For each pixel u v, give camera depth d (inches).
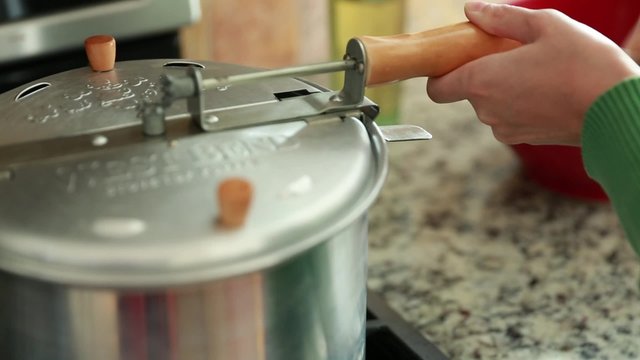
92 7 39.7
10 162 28.1
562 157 44.6
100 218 26.4
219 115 30.0
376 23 50.0
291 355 28.1
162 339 26.7
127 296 26.2
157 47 41.9
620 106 29.8
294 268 27.2
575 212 45.8
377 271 42.1
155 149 28.6
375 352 36.9
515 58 31.4
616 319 39.6
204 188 27.3
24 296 26.6
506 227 44.8
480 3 32.4
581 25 31.3
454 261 42.7
